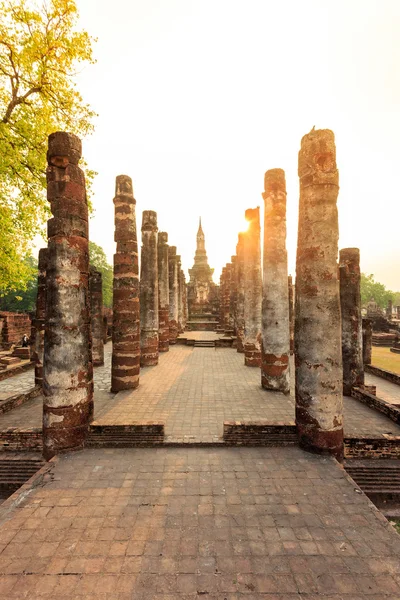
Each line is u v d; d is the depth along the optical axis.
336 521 4.64
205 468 6.17
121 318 11.74
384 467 6.88
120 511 4.87
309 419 6.86
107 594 3.44
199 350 22.64
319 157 7.02
